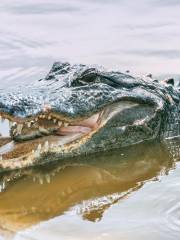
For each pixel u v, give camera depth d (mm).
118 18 38594
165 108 16625
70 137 14805
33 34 34719
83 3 42750
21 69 27375
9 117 13500
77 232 9375
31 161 13727
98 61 28703
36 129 14641
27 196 11742
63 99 14406
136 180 12492
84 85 15305
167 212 10070
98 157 14680
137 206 10516
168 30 35500
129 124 15727
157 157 14609
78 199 11383
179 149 15516
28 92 14461
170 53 30344
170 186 11719
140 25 37062
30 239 9258
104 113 15227
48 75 16781
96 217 10062
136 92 15938
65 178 12906
